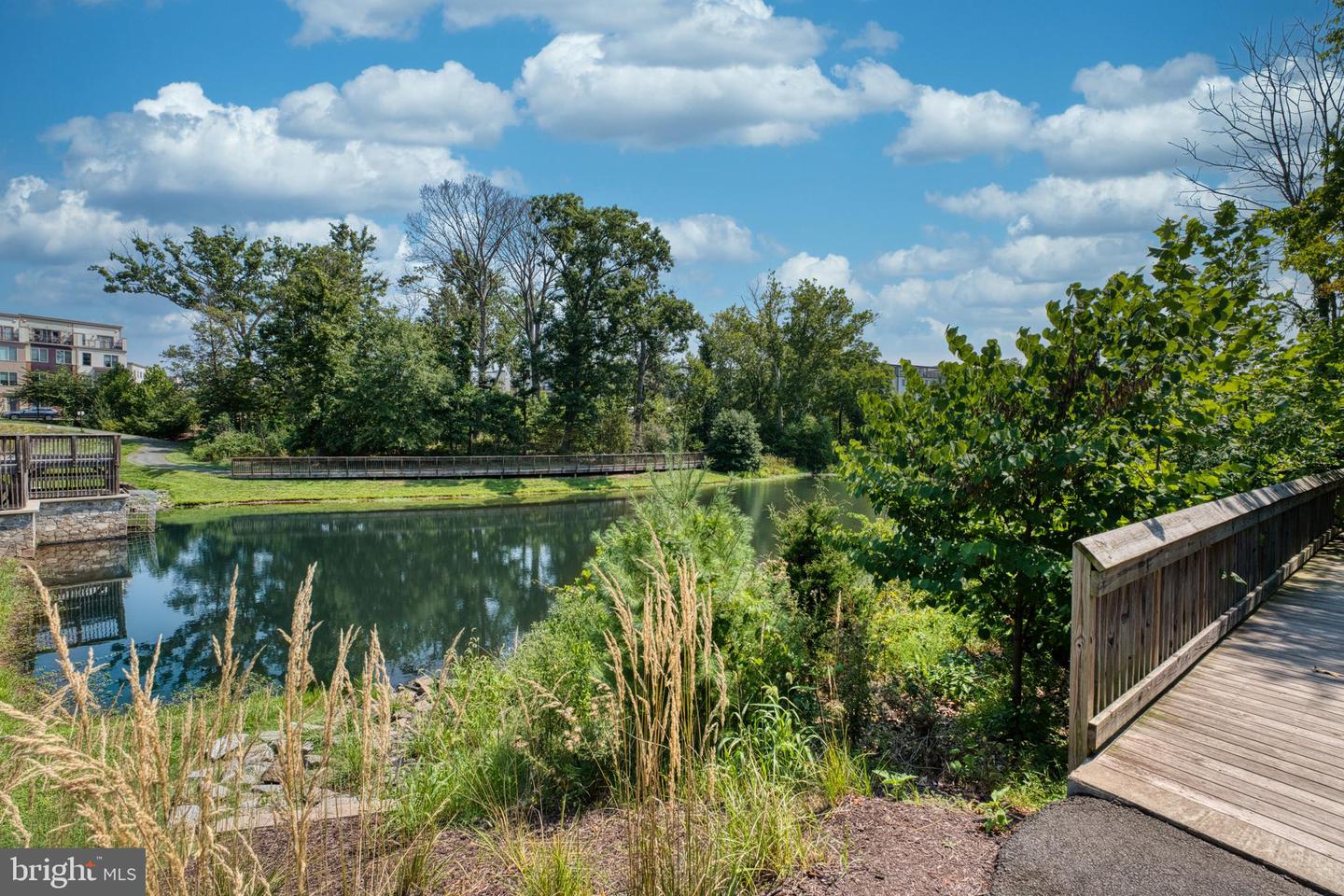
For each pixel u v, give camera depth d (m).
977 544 4.07
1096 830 2.39
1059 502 4.41
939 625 6.63
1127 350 4.09
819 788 3.21
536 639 5.98
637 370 46.47
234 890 2.07
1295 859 2.17
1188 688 3.62
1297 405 6.47
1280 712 3.31
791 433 51.72
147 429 44.91
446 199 41.25
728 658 4.08
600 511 28.86
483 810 3.52
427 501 31.16
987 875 2.28
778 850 2.53
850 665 4.41
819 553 5.75
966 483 4.32
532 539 21.70
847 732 3.92
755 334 54.38
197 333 41.66
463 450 40.31
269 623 12.13
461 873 2.79
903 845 2.54
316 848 2.61
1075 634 2.85
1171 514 3.66
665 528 4.37
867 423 4.95
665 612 2.56
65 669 1.82
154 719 1.80
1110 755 2.88
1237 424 4.69
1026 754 3.76
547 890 2.51
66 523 18.70
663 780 2.62
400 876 2.66
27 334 71.06
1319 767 2.77
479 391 39.44
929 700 4.56
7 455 16.98
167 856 1.75
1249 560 5.07
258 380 41.78
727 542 4.58
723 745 3.45
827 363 54.53
